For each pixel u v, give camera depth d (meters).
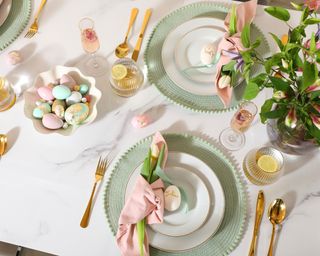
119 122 0.99
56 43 1.07
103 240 0.87
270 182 0.91
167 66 1.03
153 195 0.82
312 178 0.92
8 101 1.00
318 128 0.69
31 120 0.97
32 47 1.07
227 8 1.10
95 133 0.98
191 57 1.04
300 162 0.94
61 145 0.97
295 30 0.69
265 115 0.72
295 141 0.86
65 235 0.87
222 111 0.99
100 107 1.01
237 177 0.92
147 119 0.97
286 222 0.88
